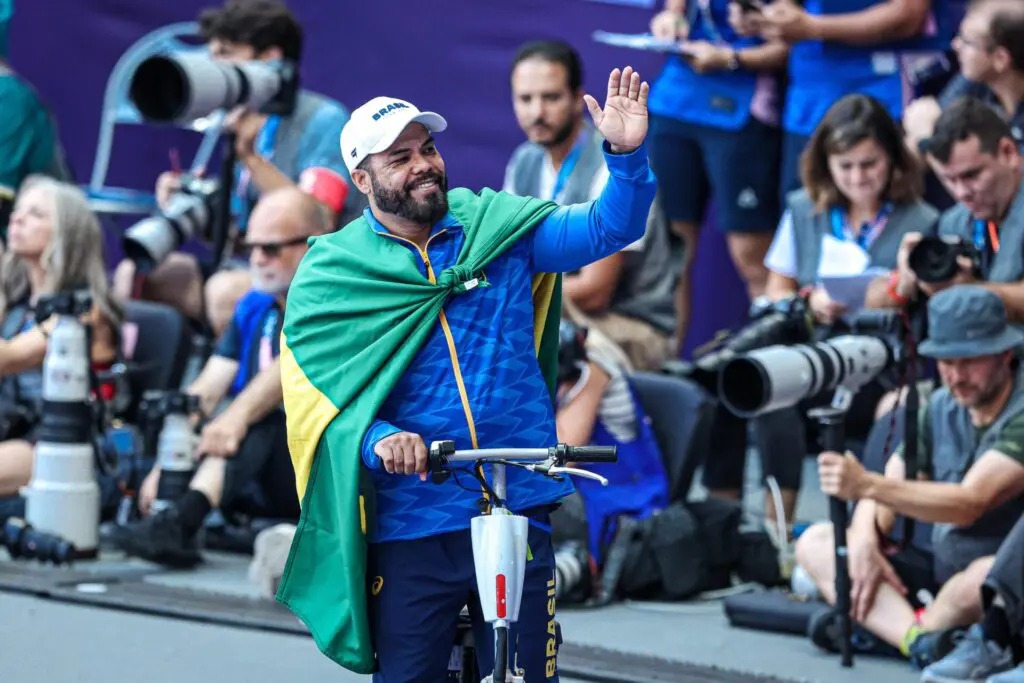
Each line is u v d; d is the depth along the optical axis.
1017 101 24.75
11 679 18.12
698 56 29.09
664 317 25.78
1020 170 21.34
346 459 13.16
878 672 18.95
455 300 13.47
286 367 13.71
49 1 37.88
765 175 29.42
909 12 27.39
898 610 19.53
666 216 29.81
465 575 13.40
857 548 19.72
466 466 13.34
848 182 23.81
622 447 23.02
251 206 28.39
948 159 21.16
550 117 25.45
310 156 27.64
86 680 18.14
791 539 24.22
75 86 37.88
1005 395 19.19
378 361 13.24
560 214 13.65
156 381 27.27
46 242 25.42
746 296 32.97
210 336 29.14
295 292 13.73
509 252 13.65
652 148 30.11
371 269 13.44
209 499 23.73
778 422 24.09
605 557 22.73
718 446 24.98
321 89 36.03
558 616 21.84
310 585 13.68
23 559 24.28
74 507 24.14
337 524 13.49
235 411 23.98
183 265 30.09
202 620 20.97
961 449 19.55
